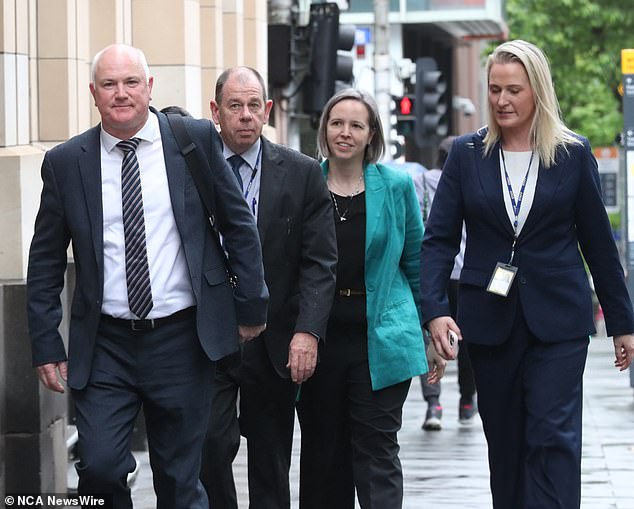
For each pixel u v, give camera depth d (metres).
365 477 21.92
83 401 18.34
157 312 18.42
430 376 23.41
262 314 19.22
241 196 19.14
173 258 18.53
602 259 20.05
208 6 42.31
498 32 112.12
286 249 21.50
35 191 25.84
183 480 18.69
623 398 43.47
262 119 21.66
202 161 18.77
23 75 26.70
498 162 19.84
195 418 18.75
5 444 24.16
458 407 39.81
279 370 21.48
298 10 54.00
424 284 20.27
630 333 20.25
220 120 21.72
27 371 24.17
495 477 20.28
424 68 65.31
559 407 19.47
